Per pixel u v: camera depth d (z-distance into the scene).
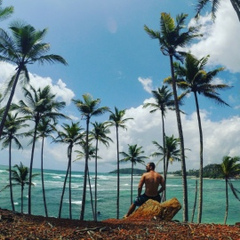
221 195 83.62
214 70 21.70
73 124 33.69
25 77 20.12
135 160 42.72
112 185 107.62
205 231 4.54
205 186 131.88
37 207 49.06
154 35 20.17
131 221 6.13
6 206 48.38
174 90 19.69
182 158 18.73
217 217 42.41
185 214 17.86
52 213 44.12
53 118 27.97
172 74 19.95
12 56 18.75
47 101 27.17
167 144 36.03
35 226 4.70
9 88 19.73
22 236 3.93
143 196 8.00
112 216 42.84
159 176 8.14
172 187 110.94
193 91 22.42
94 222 5.56
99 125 35.12
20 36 18.53
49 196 64.50
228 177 30.92
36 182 96.31
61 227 4.72
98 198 64.31
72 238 3.97
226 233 4.36
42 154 35.22
